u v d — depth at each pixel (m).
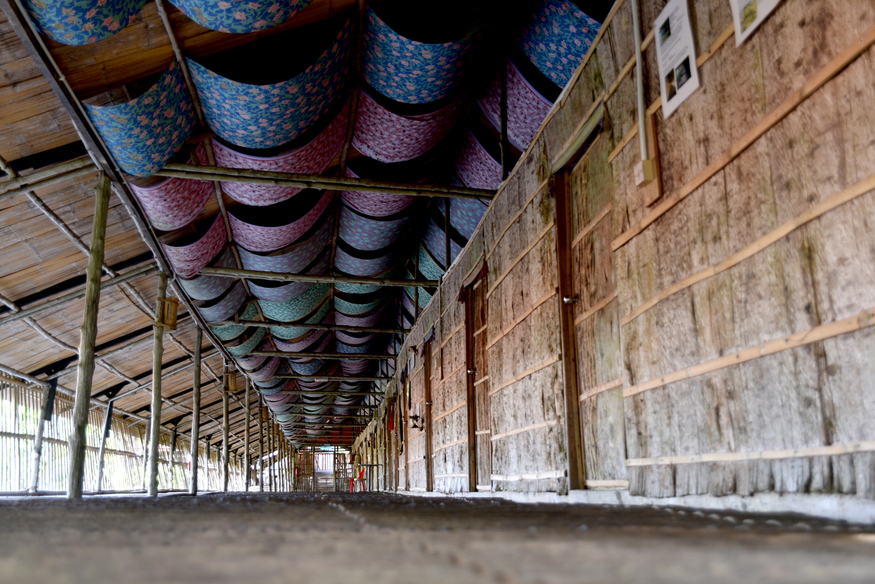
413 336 14.73
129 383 18.53
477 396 8.78
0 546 1.74
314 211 10.88
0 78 6.50
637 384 4.04
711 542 1.59
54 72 6.05
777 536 1.75
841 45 2.43
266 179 8.55
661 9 3.86
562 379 5.28
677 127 3.67
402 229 12.59
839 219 2.42
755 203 2.95
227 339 17.05
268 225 10.88
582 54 6.88
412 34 7.25
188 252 10.98
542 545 1.57
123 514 3.64
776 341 2.76
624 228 4.31
